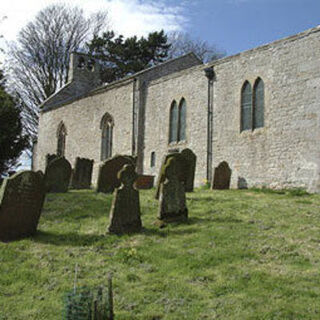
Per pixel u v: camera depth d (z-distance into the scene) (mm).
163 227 9078
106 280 6156
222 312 5090
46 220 9914
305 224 9031
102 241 8102
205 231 8586
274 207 11055
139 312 5184
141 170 21859
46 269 6613
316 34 14867
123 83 23641
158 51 42219
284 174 15180
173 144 20234
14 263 6875
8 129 23500
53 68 37281
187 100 19891
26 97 35562
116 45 41375
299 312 4980
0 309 5285
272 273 6254
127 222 8742
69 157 27969
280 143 15500
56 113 29984
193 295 5605
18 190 8328
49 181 14078
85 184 16391
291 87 15414
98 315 4621
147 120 22125
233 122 17547
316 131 14352
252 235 8227
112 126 24328
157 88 21812
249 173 16500
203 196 13273
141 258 7051
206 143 18547
